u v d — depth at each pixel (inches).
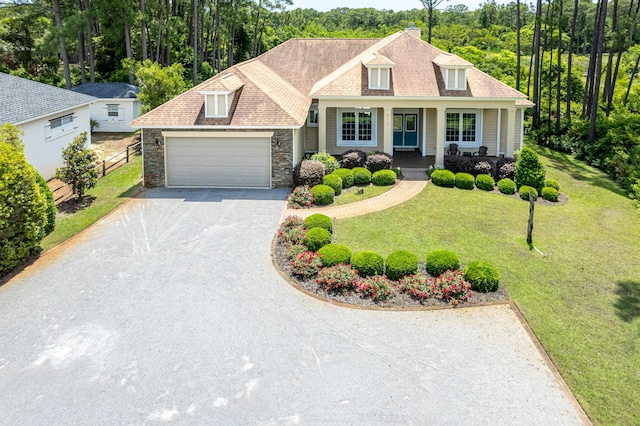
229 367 380.2
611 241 636.7
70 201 784.9
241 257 573.0
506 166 858.1
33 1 1804.9
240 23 2309.3
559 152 1184.2
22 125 830.5
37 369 378.6
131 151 1131.3
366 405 339.9
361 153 918.4
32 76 1936.5
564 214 737.0
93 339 417.4
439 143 920.9
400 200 772.0
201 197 792.3
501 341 414.6
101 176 929.5
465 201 772.0
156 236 639.1
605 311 464.4
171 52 2102.6
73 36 1561.3
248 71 955.3
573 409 338.3
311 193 764.6
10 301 483.5
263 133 812.0
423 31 2758.4
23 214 560.4
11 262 547.2
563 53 2288.4
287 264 547.5
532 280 522.0
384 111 932.6
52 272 545.3
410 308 465.1
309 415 331.0
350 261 527.5
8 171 544.1
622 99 1551.4
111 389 356.2
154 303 474.9
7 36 1920.5
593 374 374.0
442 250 536.1
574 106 1534.2
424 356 394.0
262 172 834.2
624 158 957.8
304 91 1098.1
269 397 347.9
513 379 367.6
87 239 635.5
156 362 386.3
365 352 398.9
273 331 427.8
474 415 331.3
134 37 1991.9
